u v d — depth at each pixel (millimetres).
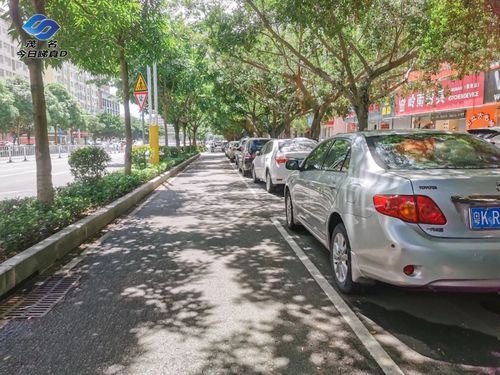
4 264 4910
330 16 10859
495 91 17219
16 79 60312
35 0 7613
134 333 3828
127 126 14289
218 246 6797
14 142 62125
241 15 15008
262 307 4367
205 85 30312
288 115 28859
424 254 3561
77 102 76625
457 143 4828
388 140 4875
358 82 18984
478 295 4602
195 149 49188
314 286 4949
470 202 3646
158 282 5141
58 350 3537
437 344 3578
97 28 8562
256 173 16859
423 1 12922
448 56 13336
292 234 7539
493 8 5359
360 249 4137
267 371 3207
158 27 11750
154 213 9906
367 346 3553
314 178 6031
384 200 3824
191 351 3504
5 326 3990
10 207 7613
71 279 5277
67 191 9594
